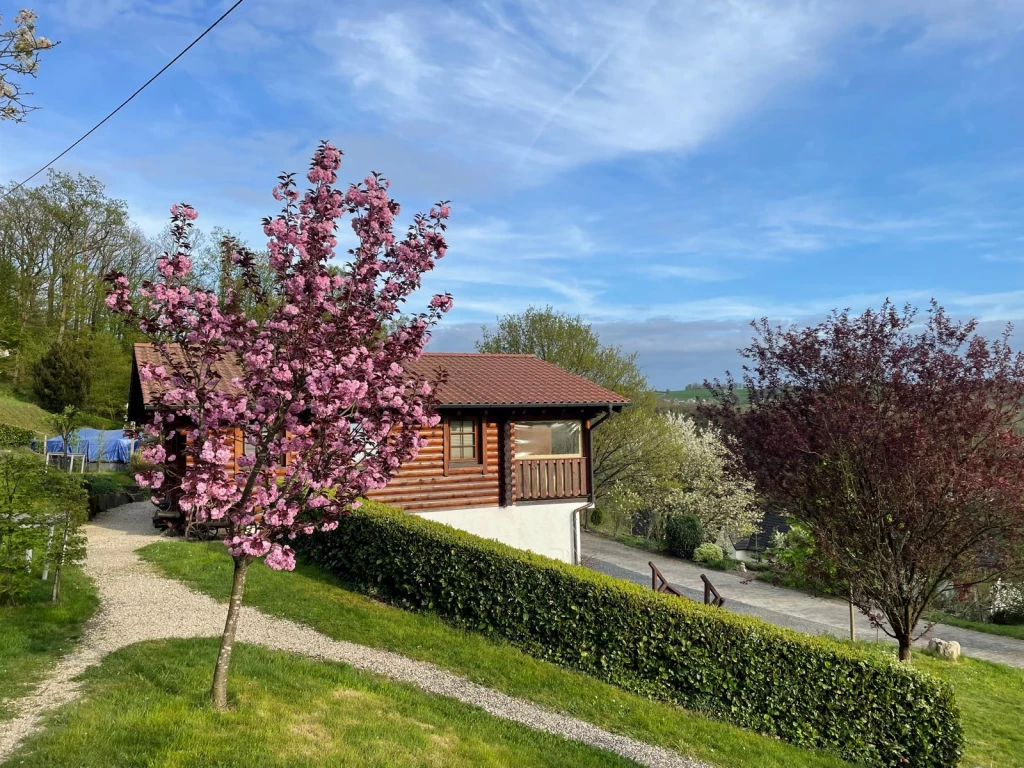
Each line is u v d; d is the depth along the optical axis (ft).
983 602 63.00
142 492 71.92
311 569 39.34
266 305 19.13
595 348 98.37
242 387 18.76
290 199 18.63
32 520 27.91
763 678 27.50
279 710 19.34
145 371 17.83
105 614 28.84
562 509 52.06
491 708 24.11
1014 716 32.55
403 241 19.93
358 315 18.72
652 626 29.12
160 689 19.94
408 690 23.90
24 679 20.61
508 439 50.19
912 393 30.14
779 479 33.37
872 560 30.32
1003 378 28.96
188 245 18.47
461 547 33.40
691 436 93.91
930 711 25.85
